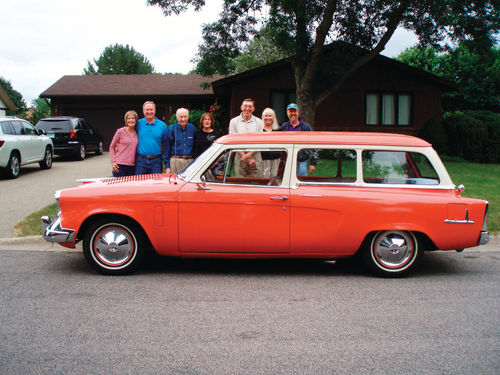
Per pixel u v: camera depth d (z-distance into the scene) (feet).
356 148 16.83
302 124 23.66
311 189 16.51
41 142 46.19
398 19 46.19
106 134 77.77
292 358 10.48
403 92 62.39
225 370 9.89
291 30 45.29
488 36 46.39
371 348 11.02
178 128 23.18
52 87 79.41
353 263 19.17
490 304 14.12
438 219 16.38
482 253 20.97
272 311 13.39
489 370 9.96
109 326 12.19
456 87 61.67
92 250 16.67
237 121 23.73
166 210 16.31
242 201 16.28
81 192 16.39
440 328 12.24
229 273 17.37
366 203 16.37
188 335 11.67
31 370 9.80
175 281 16.21
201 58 52.60
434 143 58.95
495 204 28.68
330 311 13.43
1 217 25.80
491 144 57.88
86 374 9.66
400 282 16.40
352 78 61.62
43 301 14.02
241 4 48.21
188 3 48.73
